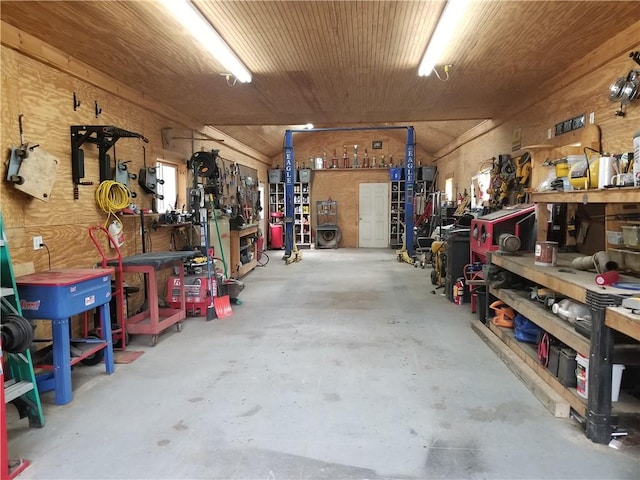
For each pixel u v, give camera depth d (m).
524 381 2.78
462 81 4.56
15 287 2.22
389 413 2.43
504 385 2.79
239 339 3.83
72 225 3.64
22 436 2.22
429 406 2.51
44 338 3.22
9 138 2.95
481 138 7.22
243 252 7.45
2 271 2.21
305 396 2.66
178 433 2.24
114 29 3.10
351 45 3.50
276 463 1.97
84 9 2.78
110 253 4.19
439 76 4.34
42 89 3.28
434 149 10.99
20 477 1.89
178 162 5.95
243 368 3.14
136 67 3.94
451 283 5.25
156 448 2.11
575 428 2.25
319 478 1.86
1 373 1.84
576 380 2.41
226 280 5.23
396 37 3.33
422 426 2.29
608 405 2.09
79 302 2.71
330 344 3.65
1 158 2.87
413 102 5.50
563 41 3.43
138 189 4.82
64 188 3.54
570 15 2.95
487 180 6.71
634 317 1.81
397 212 11.84
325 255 10.22
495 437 2.17
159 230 5.29
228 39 3.35
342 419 2.37
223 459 2.01
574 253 3.77
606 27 3.16
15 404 2.32
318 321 4.38
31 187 3.03
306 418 2.38
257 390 2.76
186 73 4.13
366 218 12.10
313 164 11.95
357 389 2.75
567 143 4.19
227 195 7.94
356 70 4.16
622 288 2.13
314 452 2.06
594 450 2.04
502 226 4.11
